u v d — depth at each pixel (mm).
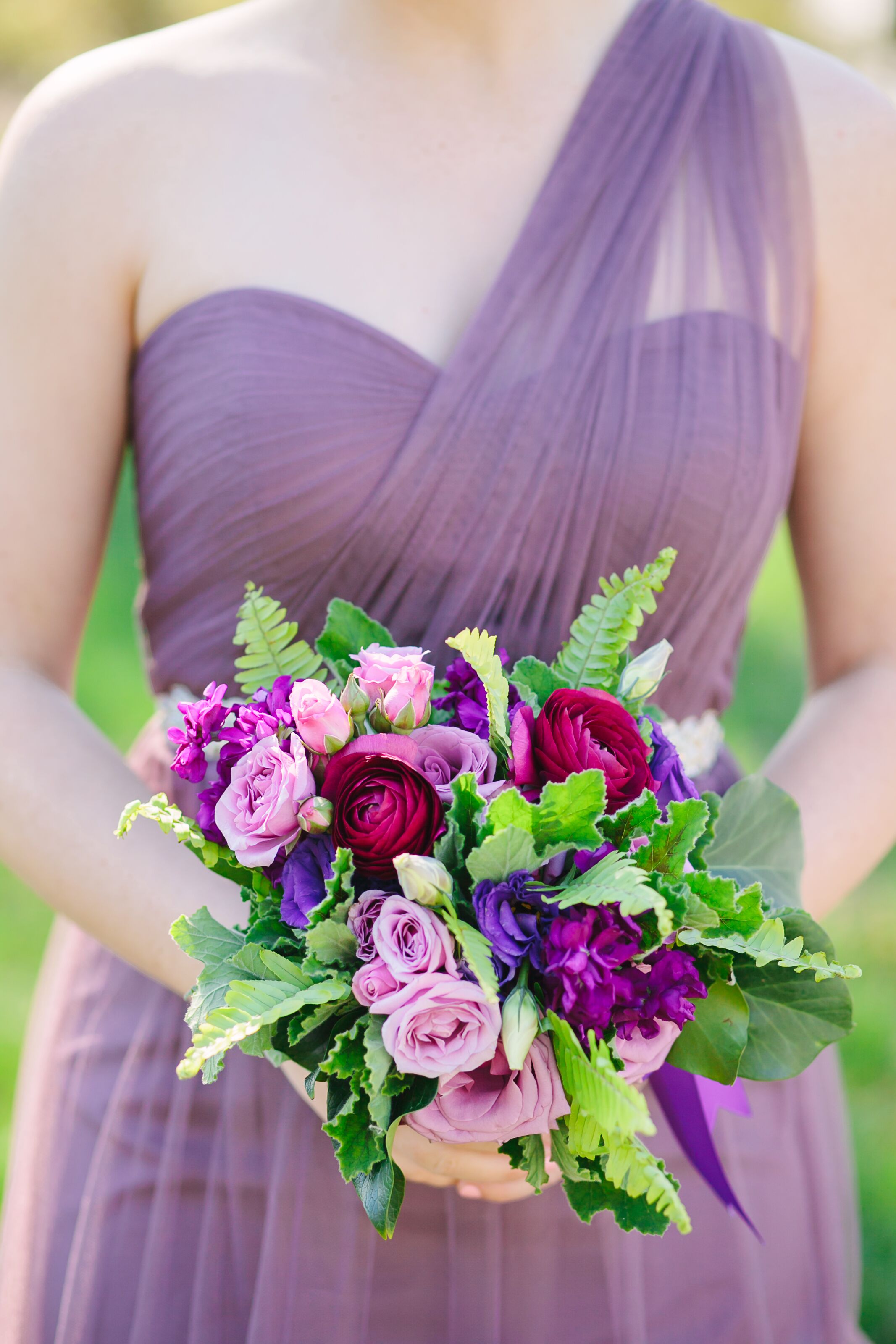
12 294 1104
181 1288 1116
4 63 6750
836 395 1163
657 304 1111
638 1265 1116
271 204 1114
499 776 950
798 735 1164
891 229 1140
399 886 912
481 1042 879
